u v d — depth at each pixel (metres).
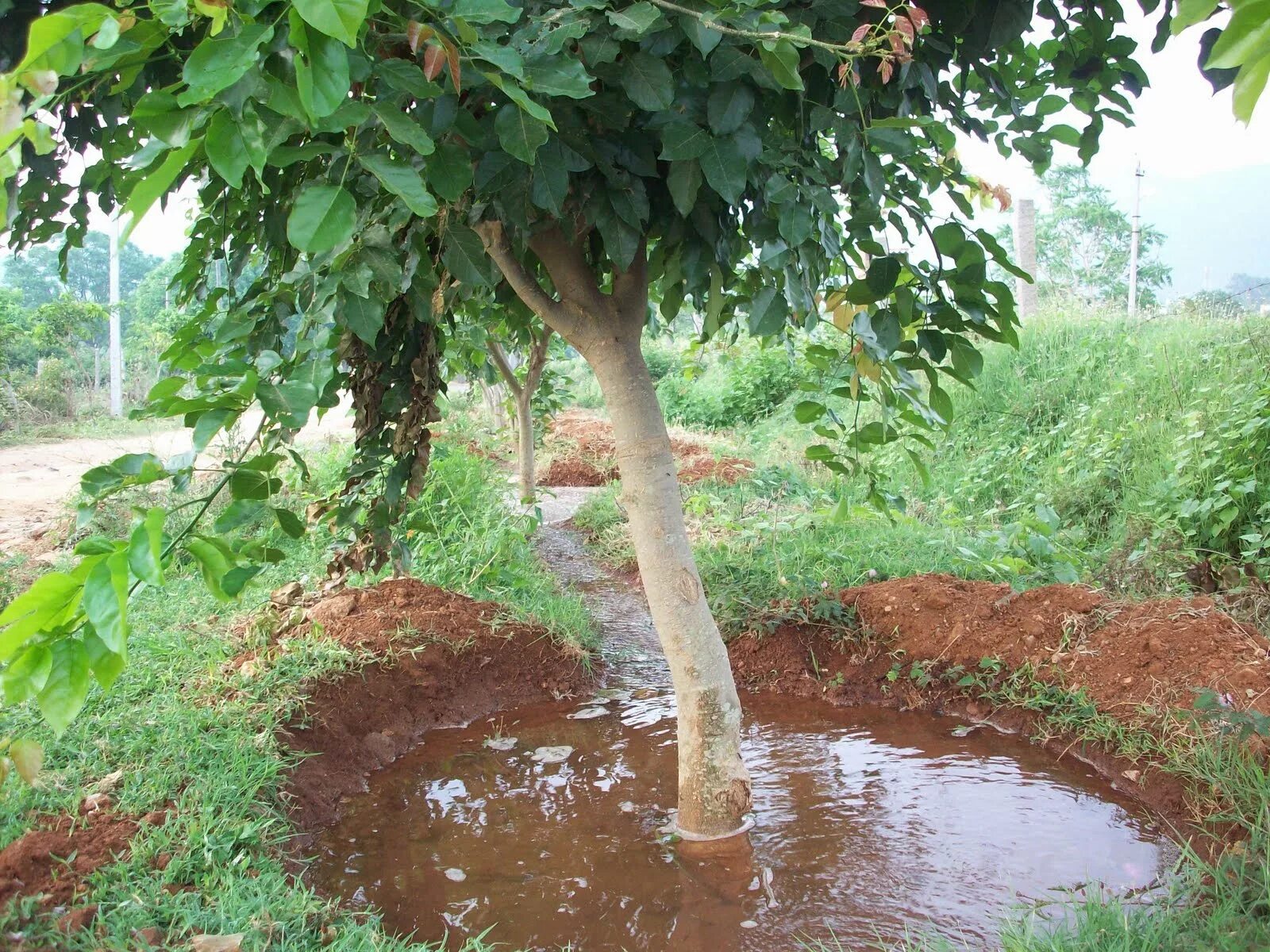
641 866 3.25
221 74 1.22
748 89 2.19
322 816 3.63
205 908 2.59
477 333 6.03
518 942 2.84
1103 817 3.47
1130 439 7.12
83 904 2.51
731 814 3.36
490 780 4.02
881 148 2.29
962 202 2.99
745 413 14.66
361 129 1.76
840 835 3.40
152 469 1.79
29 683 1.45
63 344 23.45
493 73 1.52
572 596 6.19
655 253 3.13
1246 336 7.66
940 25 2.57
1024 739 4.20
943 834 3.39
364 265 2.05
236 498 1.91
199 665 4.28
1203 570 5.53
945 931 2.80
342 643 4.63
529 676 5.00
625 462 3.32
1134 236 17.38
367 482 4.06
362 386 3.84
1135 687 3.99
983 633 4.70
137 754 3.38
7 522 9.38
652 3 1.97
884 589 5.19
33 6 2.38
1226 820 3.14
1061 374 9.17
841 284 3.80
